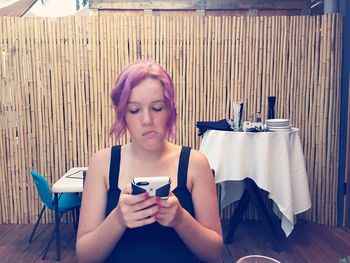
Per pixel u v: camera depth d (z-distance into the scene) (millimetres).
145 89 972
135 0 3785
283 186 2920
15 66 3643
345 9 3514
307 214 3820
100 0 3768
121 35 3678
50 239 3264
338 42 3553
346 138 3605
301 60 3666
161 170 1118
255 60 3717
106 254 1016
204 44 3709
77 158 3805
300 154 3059
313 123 3689
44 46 3650
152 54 3709
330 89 3605
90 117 3758
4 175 3758
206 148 3102
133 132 1006
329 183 3703
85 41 3666
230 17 3674
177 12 3816
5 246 3189
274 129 3014
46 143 3758
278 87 3736
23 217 3807
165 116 1002
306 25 3621
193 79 3744
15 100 3682
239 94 3762
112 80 3723
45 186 2834
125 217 889
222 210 3879
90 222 1088
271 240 3318
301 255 2977
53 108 3721
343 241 3277
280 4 3805
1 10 4137
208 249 1067
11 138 3719
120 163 1131
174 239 1080
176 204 909
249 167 2945
